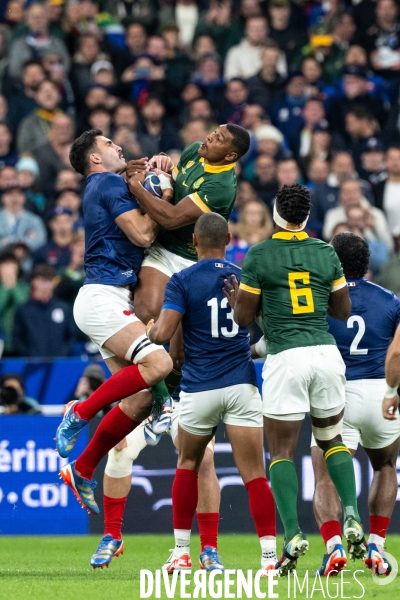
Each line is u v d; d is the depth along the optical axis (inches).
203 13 2177.7
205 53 2055.9
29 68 1940.2
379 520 835.4
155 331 771.4
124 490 856.3
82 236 1606.8
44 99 1902.1
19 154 1882.4
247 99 1972.2
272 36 2128.4
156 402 813.2
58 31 2063.2
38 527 1245.7
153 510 1229.1
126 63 2074.3
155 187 835.4
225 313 778.2
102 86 1952.5
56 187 1777.8
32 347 1489.9
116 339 803.4
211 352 778.2
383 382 832.9
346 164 1806.1
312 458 829.2
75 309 831.1
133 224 812.0
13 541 1178.6
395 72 2124.8
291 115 1959.9
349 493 744.3
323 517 791.1
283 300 749.3
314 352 745.0
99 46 2057.1
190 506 805.2
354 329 829.8
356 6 2177.7
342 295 770.8
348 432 834.2
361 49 2073.1
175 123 1988.2
